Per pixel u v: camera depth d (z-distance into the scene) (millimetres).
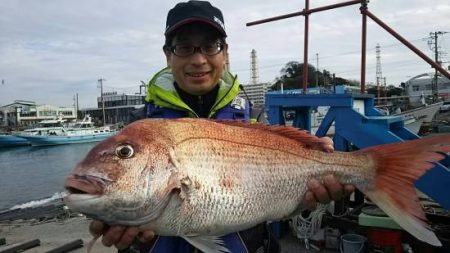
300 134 746
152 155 602
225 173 653
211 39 776
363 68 1990
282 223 1751
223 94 813
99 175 576
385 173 724
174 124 649
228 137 678
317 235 1624
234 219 654
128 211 582
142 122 640
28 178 7758
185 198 613
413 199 690
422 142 709
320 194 731
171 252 709
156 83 830
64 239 2271
